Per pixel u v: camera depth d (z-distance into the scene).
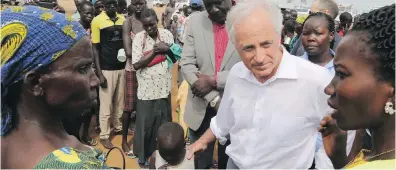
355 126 0.97
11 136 0.97
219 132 2.21
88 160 0.99
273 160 1.87
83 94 0.99
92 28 4.12
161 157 2.70
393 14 0.85
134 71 4.07
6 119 0.95
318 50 2.56
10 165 0.94
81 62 0.96
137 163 3.90
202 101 2.80
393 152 0.89
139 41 3.62
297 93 1.74
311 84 1.71
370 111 0.91
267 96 1.79
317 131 1.85
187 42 2.87
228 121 2.09
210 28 2.77
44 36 0.90
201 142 2.28
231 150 2.06
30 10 0.94
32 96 0.95
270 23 1.54
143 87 3.60
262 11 1.56
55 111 0.98
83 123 4.20
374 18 0.88
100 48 4.20
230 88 1.99
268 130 1.83
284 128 1.79
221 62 2.72
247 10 1.56
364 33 0.89
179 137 2.53
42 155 0.95
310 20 2.57
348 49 0.92
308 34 2.57
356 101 0.92
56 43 0.91
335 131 1.61
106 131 4.35
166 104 3.74
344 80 0.94
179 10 11.72
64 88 0.95
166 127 2.58
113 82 4.33
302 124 1.79
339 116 1.01
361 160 1.00
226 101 2.04
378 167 0.84
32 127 0.97
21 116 0.97
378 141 0.94
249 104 1.88
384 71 0.86
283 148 1.83
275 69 1.75
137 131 3.73
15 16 0.91
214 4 2.63
